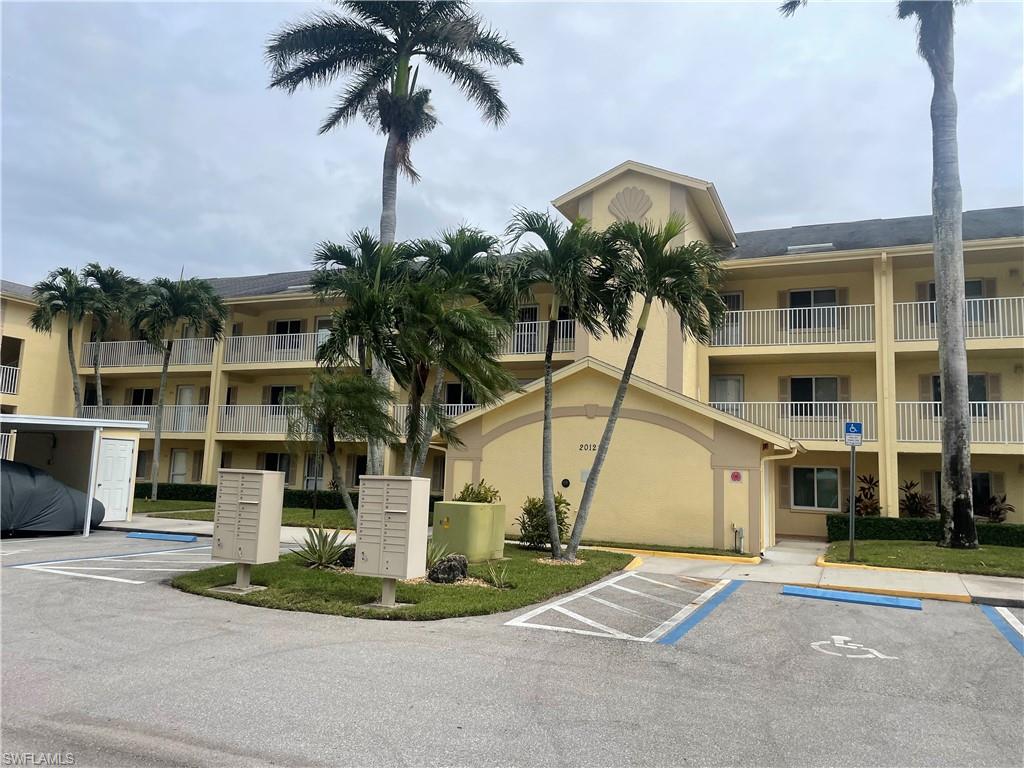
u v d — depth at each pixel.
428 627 8.03
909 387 21.94
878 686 6.38
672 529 16.89
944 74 17.16
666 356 21.52
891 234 23.27
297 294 27.95
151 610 8.50
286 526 19.94
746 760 4.64
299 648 6.94
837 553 15.57
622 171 22.78
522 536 15.70
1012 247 19.53
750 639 8.00
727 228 24.53
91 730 4.82
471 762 4.46
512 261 13.34
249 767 4.31
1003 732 5.29
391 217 17.98
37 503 16.25
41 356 30.80
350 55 18.80
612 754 4.66
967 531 15.95
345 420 11.70
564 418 18.28
